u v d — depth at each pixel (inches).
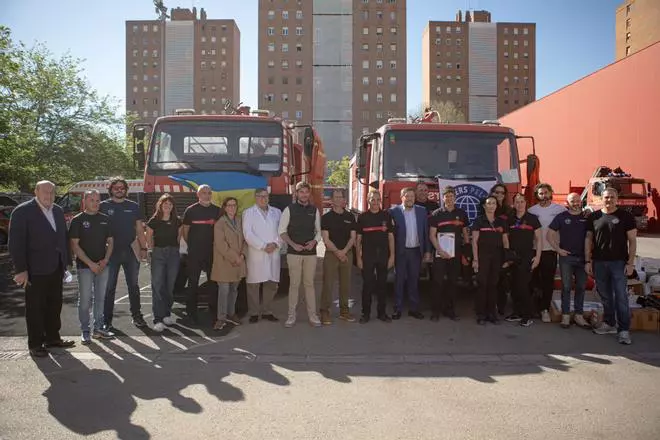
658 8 2935.5
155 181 343.6
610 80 1141.1
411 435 155.6
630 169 1084.5
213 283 307.1
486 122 385.7
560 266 292.5
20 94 1109.1
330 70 3880.4
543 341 263.0
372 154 398.9
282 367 222.7
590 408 175.6
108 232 268.8
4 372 216.4
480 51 4660.4
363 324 301.0
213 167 345.4
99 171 1291.8
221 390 194.1
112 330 287.1
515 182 356.8
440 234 306.3
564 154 1323.8
